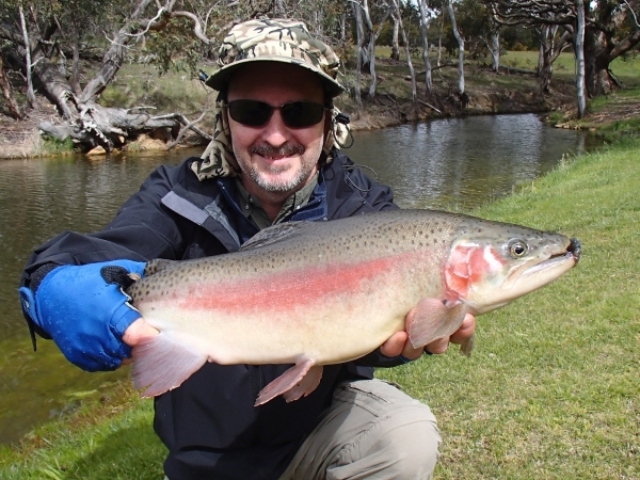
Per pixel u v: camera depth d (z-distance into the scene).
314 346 0.70
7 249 3.24
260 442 0.78
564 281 1.76
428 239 0.71
